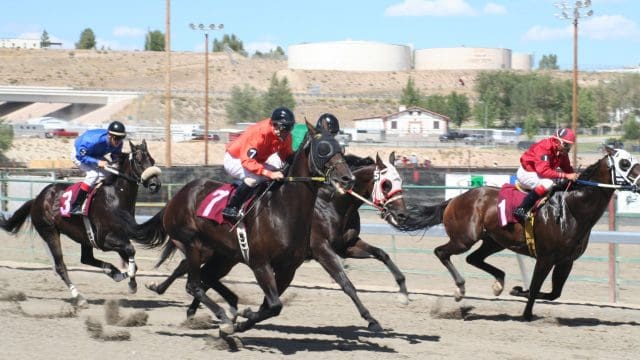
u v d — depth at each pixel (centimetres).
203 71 10731
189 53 11931
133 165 943
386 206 825
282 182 701
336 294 1102
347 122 7800
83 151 942
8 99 7400
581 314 963
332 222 823
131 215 960
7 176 1889
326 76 10756
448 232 983
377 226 1226
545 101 7094
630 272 1384
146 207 1941
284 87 7100
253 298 1074
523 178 889
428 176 2225
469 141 5388
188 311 834
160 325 850
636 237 1045
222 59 11406
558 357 716
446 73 11288
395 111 8312
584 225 865
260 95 7819
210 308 754
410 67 11994
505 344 773
